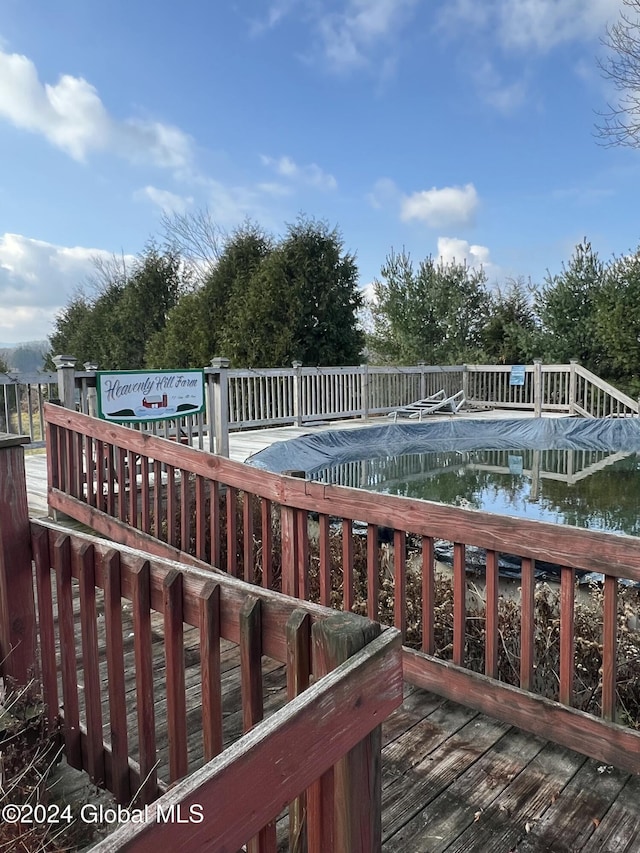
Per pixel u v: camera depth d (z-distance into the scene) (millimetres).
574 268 14531
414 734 1977
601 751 1790
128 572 1501
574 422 10969
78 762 1750
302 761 817
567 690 1868
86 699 1654
